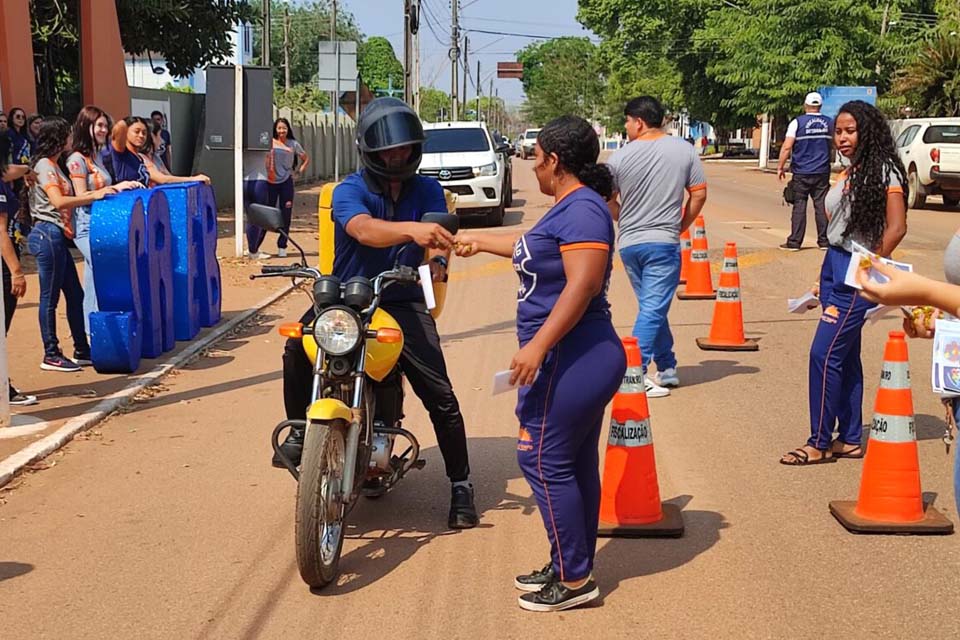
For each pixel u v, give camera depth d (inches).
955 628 155.7
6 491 214.7
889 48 1493.6
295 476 171.5
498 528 199.0
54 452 238.8
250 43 2684.5
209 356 346.3
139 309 314.0
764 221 799.7
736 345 359.9
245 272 520.7
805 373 326.6
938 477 225.9
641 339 288.8
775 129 2122.3
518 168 1931.6
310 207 919.7
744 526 198.7
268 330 393.1
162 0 796.0
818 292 234.7
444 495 218.7
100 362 302.7
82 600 165.5
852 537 192.7
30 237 307.9
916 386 307.6
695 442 253.3
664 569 179.0
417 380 195.2
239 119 546.6
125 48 858.8
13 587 169.9
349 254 194.7
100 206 304.7
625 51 2292.1
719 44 1764.3
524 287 159.0
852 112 213.0
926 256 579.8
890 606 163.5
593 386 155.3
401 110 184.2
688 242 517.3
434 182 198.2
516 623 158.4
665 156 281.1
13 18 576.1
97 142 319.6
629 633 154.8
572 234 149.9
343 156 1585.9
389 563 182.2
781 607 163.3
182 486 218.7
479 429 266.2
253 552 185.3
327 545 171.2
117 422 265.7
